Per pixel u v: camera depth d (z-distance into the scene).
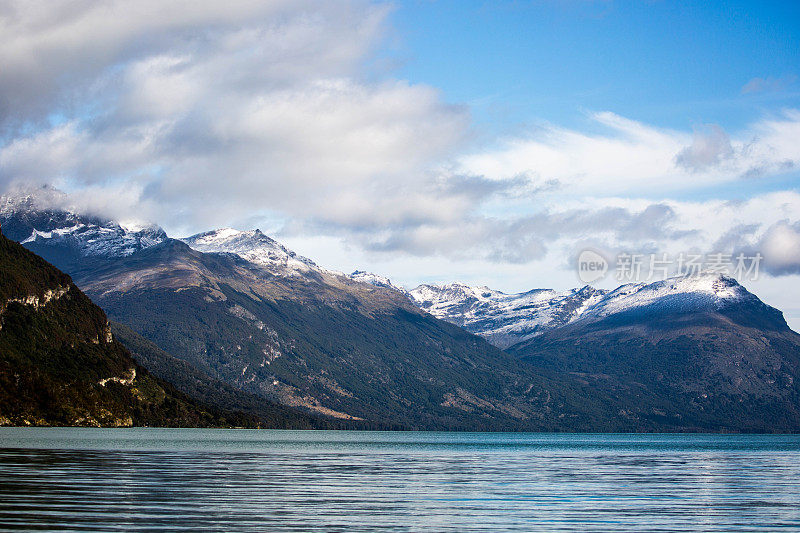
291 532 73.38
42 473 113.94
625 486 119.38
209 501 91.00
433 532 74.56
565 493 107.69
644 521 83.19
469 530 76.06
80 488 97.88
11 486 96.94
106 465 132.88
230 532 72.56
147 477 115.25
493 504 94.44
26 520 74.44
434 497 100.44
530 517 84.44
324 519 80.69
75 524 73.50
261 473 130.25
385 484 116.31
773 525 81.88
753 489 117.00
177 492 98.19
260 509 86.25
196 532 72.06
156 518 78.38
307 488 108.00
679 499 102.31
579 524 80.44
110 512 80.50
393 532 74.31
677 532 77.19
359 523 78.81
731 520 84.75
